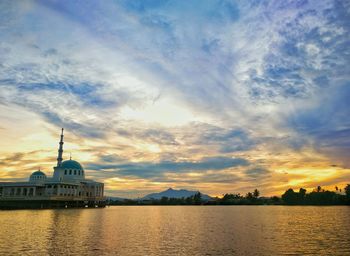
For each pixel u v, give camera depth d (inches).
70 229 2795.3
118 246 1936.5
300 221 4124.0
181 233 2696.9
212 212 7490.2
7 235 2321.6
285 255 1694.1
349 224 3580.2
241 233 2696.9
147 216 5590.6
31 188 7815.0
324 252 1775.3
